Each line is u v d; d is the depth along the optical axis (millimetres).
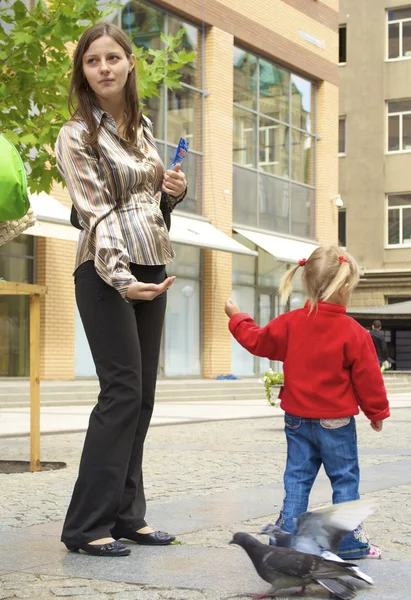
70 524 4289
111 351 4246
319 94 30547
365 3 39844
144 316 4477
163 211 4621
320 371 4082
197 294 25375
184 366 24828
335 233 30828
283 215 28906
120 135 4391
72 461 8633
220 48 25891
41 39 7793
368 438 11461
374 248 39344
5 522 5328
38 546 4477
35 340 7805
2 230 5027
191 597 3477
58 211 18719
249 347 4227
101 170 4250
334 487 4098
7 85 8047
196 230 23844
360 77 39875
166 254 4426
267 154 28281
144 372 4484
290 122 29281
